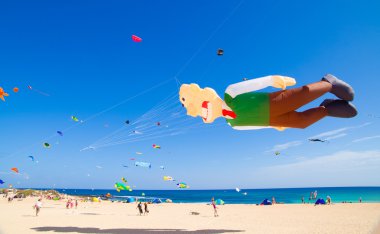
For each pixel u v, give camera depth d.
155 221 18.33
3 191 56.75
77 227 14.95
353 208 27.83
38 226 15.18
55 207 31.70
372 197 69.06
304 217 20.34
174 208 32.16
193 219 19.78
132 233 13.13
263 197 88.56
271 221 18.17
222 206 35.09
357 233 12.88
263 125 11.34
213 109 11.61
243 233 13.32
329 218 19.39
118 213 25.17
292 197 83.38
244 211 26.81
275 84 10.58
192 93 11.80
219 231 13.95
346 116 11.44
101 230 13.97
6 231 13.38
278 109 10.73
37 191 61.53
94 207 33.28
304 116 11.29
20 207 29.94
